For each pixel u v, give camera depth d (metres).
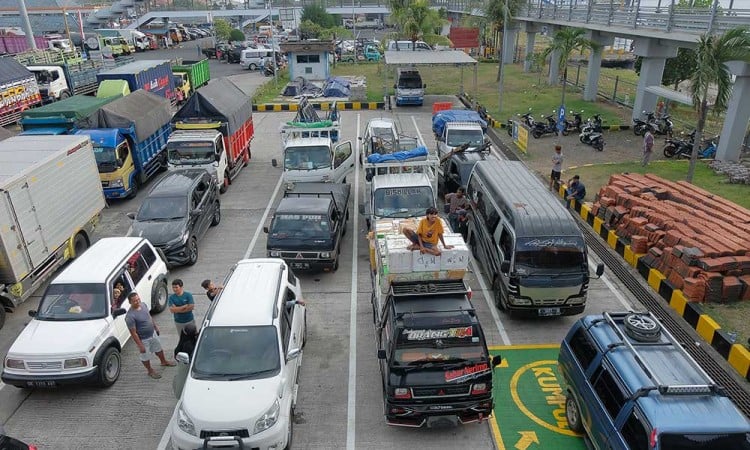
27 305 13.15
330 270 14.09
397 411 8.30
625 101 32.50
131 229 15.86
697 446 6.46
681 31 21.92
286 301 10.15
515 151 24.12
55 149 13.73
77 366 9.59
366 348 11.16
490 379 8.37
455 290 9.27
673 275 12.66
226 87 22.80
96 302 10.48
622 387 7.29
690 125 26.81
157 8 87.62
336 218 14.80
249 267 10.81
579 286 11.36
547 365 10.52
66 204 13.87
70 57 39.78
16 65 29.81
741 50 16.06
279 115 33.09
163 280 12.76
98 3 111.44
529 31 46.31
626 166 21.39
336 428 8.99
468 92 38.34
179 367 9.04
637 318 8.28
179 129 19.88
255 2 94.00
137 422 9.26
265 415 7.95
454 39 48.12
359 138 24.56
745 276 11.91
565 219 11.76
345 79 40.84
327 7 85.88
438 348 8.39
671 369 7.40
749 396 9.45
